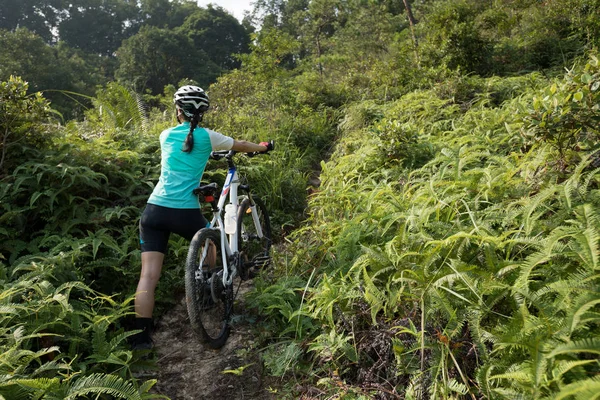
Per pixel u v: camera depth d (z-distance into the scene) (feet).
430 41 37.93
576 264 7.11
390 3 111.45
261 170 20.11
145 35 194.70
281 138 26.35
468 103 24.64
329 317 9.07
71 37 304.30
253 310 12.16
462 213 9.58
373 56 52.54
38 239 12.68
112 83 27.09
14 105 13.83
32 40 143.43
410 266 8.86
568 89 10.28
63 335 9.30
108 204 15.14
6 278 10.56
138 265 12.42
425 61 37.06
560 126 9.59
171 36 201.36
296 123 28.84
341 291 9.71
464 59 35.42
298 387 8.96
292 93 35.53
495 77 28.27
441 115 23.36
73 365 8.81
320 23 85.15
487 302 7.30
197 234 10.48
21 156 14.49
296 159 23.62
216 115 27.37
